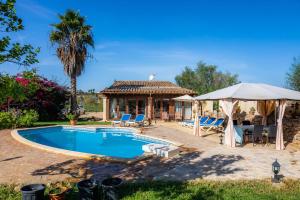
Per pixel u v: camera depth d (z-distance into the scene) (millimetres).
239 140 15422
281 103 13891
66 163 9938
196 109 18828
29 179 7895
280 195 6926
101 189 6336
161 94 29953
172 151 11578
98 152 15422
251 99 13844
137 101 30062
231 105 14500
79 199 6129
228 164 10211
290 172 9312
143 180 7992
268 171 9359
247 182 8008
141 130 20281
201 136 18250
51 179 7918
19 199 6281
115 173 8711
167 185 7508
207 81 54906
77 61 27000
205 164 10172
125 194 6742
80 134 21641
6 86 5145
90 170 9016
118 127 22250
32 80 5688
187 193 6875
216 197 6656
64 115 30234
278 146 13695
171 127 23312
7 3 4883
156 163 10227
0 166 9414
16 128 20641
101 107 44156
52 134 21547
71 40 26234
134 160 10234
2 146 13492
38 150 12453
